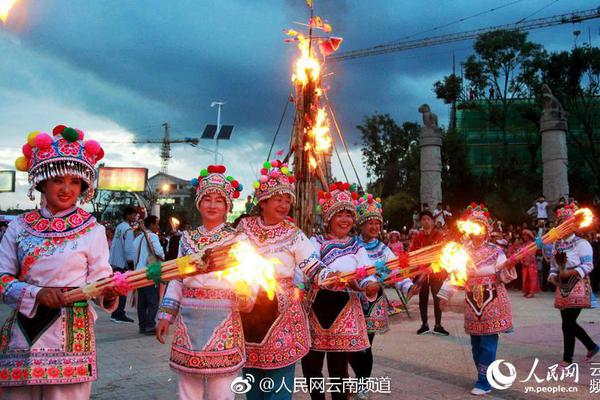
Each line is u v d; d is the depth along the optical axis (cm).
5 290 265
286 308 354
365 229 488
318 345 396
